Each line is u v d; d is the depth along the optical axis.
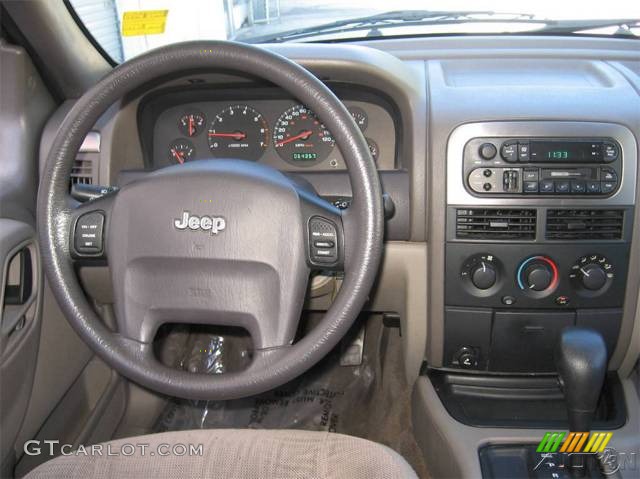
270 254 0.98
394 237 1.37
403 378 1.75
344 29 1.57
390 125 1.44
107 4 1.42
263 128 1.46
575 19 1.54
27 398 1.19
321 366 1.82
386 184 1.35
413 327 1.44
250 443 0.94
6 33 1.27
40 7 1.22
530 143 1.25
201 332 1.77
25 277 1.19
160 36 1.47
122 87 0.97
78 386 1.44
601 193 1.25
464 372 1.47
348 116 0.94
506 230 1.28
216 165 1.01
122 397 1.65
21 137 1.32
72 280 1.01
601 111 1.26
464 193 1.28
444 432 1.33
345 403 1.75
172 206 0.99
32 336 1.21
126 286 1.02
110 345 1.00
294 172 1.43
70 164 1.00
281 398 1.76
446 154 1.28
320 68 1.30
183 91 1.43
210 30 1.49
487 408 1.40
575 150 1.24
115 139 1.40
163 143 1.51
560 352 1.14
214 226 0.98
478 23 1.56
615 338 1.35
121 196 1.01
